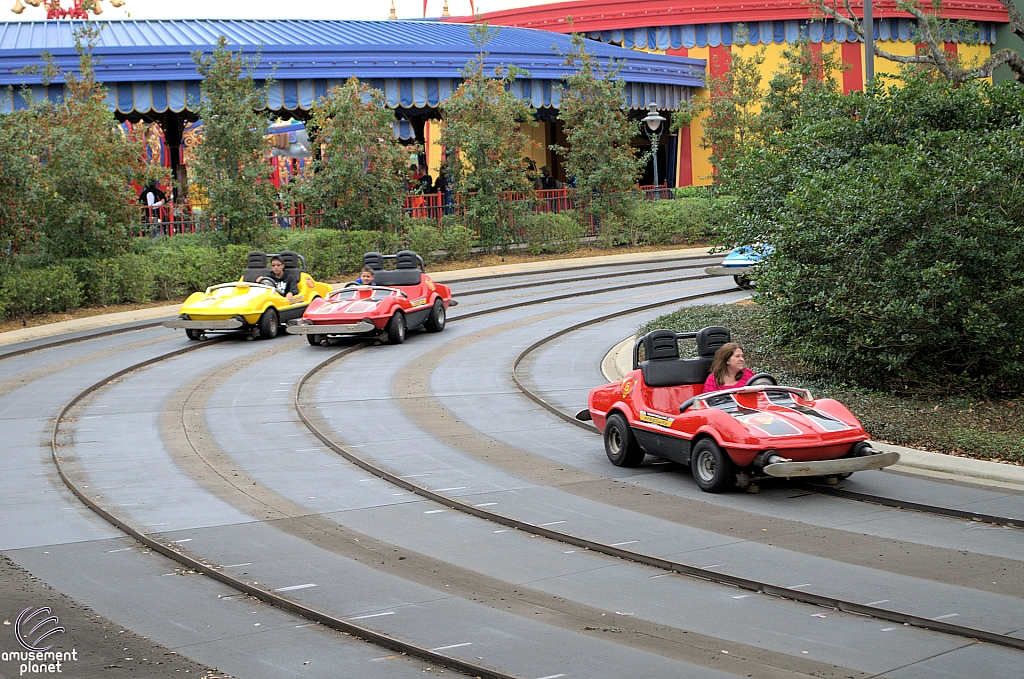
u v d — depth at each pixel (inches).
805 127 684.7
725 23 1866.4
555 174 2101.4
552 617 278.8
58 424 556.4
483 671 241.4
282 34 1541.6
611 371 684.7
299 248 1253.7
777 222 617.0
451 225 1477.6
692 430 413.1
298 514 385.1
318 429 537.0
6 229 992.9
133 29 1528.1
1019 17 722.8
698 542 342.3
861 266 544.7
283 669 247.9
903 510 379.9
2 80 1305.4
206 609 290.0
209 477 442.6
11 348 841.5
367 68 1449.3
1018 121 625.0
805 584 298.4
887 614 273.7
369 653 258.2
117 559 336.2
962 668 240.8
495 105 1461.6
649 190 1753.2
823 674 238.7
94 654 257.3
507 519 370.9
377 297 847.1
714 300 1034.1
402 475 439.2
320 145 1435.8
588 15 1953.7
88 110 1146.0
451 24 1863.9
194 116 1540.4
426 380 680.4
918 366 551.5
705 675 238.8
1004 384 550.9
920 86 647.1
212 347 846.5
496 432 526.3
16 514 390.0
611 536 349.7
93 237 1078.4
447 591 300.8
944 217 521.7
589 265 1405.0
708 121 1638.8
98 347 849.5
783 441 387.9
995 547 331.9
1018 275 507.2
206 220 1273.4
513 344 815.7
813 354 575.5
